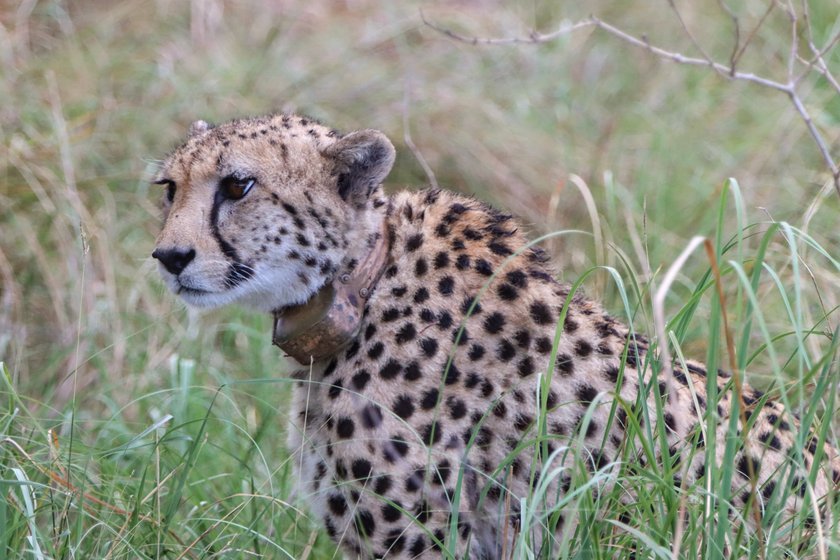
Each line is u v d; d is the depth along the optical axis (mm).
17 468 10930
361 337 10914
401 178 18875
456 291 10930
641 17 22922
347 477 10828
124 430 13969
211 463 14156
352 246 10969
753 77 14250
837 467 11570
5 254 16562
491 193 18703
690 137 20125
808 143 19016
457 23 22516
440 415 10680
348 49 21062
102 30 20297
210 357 16141
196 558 11398
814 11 21781
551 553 10125
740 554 9734
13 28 19531
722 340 15234
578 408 10898
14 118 17781
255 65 20125
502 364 10875
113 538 11227
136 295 16422
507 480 10719
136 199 17516
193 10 20828
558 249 17516
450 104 19781
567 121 20469
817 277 15883
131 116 18562
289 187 10930
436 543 10328
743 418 9117
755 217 17672
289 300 11156
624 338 11305
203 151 11125
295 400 11500
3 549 10125
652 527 9648
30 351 15867
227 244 10961
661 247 17312
